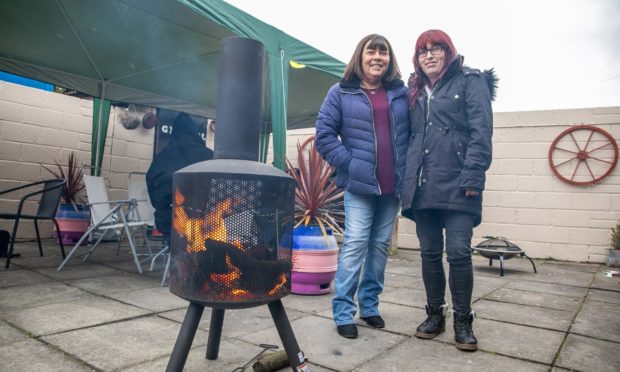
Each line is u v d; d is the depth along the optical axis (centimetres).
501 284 400
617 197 573
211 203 140
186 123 358
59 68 531
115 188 645
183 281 142
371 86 240
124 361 180
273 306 152
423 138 220
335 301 231
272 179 148
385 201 240
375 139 231
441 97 217
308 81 546
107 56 495
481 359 198
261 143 720
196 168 148
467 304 213
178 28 416
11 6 387
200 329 229
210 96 637
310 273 320
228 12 336
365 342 217
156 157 343
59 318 238
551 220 603
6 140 543
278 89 379
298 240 324
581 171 591
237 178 142
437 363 191
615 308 309
